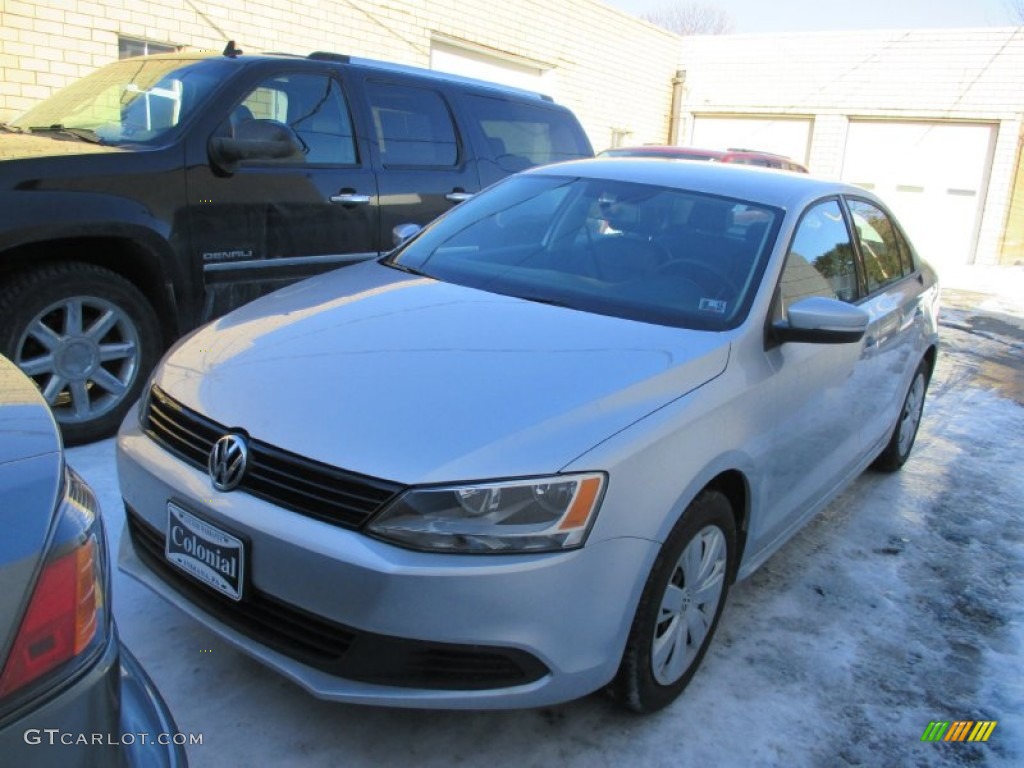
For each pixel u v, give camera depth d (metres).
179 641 2.75
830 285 3.58
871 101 17.84
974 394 7.01
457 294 3.13
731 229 3.35
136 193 4.03
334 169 4.98
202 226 4.32
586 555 2.15
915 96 17.42
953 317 10.84
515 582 2.07
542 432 2.22
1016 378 7.67
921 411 5.14
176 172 4.20
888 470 4.91
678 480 2.39
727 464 2.62
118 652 1.51
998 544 4.12
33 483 1.42
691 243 3.31
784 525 3.25
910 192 17.86
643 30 17.89
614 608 2.24
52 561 1.35
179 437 2.46
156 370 2.80
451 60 13.29
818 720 2.69
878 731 2.67
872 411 4.04
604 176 3.83
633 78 17.98
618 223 3.50
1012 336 9.75
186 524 2.32
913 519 4.34
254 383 2.47
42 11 7.93
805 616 3.31
